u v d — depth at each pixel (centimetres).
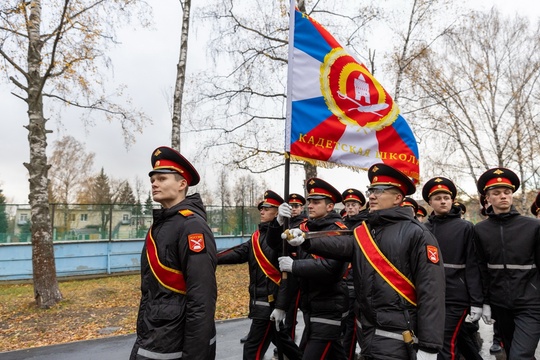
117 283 1425
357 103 481
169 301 279
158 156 314
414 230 313
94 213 1664
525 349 411
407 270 306
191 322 266
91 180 4472
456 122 1786
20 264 1512
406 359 293
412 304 304
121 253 1692
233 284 1335
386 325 301
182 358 270
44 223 977
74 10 939
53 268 987
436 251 306
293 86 453
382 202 338
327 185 471
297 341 698
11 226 1518
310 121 452
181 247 280
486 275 460
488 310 455
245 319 890
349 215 737
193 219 287
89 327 801
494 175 459
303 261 402
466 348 492
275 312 435
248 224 2041
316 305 422
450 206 507
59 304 971
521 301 431
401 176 338
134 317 884
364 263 320
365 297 314
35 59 972
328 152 454
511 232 444
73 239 1614
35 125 970
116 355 629
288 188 425
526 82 1777
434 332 288
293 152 438
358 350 657
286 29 1459
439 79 1694
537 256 434
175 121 1141
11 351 649
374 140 476
